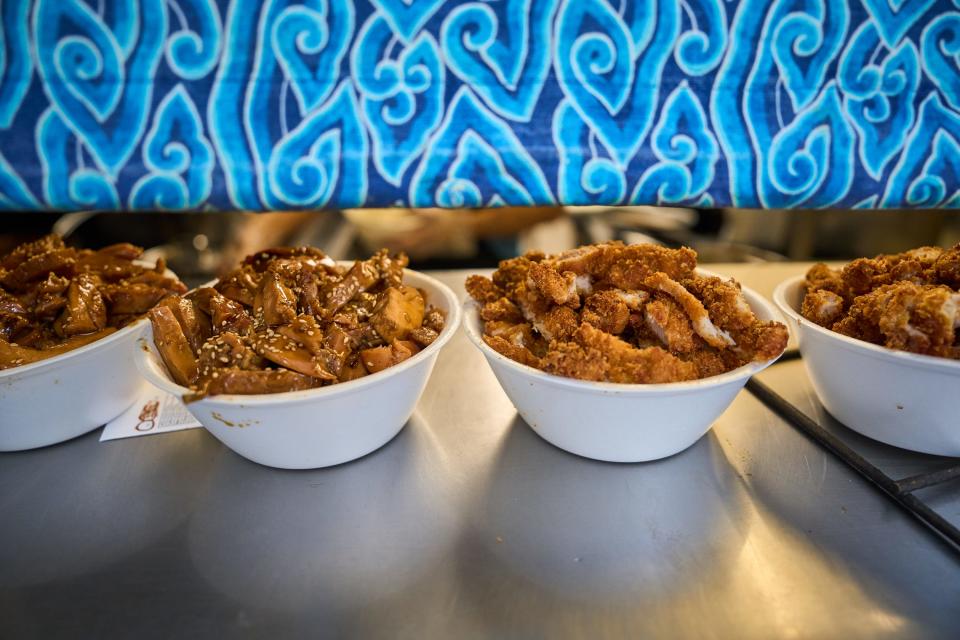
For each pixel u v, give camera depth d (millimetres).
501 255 1897
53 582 700
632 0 1158
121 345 919
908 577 688
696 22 1177
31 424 888
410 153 1227
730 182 1273
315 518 790
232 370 774
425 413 1007
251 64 1162
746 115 1236
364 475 867
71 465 898
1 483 862
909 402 813
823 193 1298
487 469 875
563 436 870
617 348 786
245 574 706
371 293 1014
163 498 833
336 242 1859
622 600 663
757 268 1495
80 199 1204
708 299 878
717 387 760
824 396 942
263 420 772
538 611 651
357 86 1184
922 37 1216
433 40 1165
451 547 738
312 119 1195
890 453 883
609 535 753
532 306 917
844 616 642
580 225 1930
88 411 935
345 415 798
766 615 644
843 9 1184
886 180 1295
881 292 854
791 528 762
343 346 838
